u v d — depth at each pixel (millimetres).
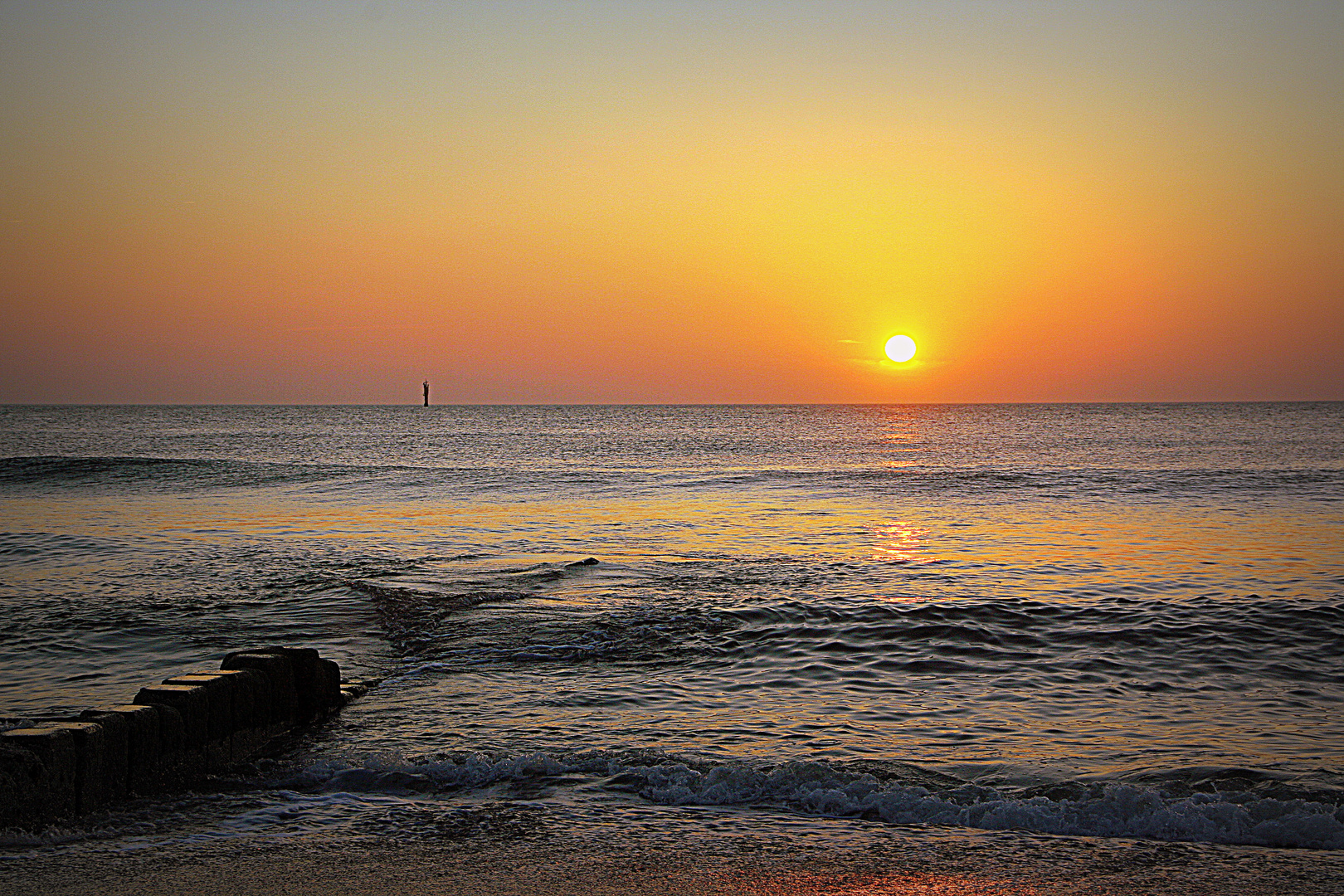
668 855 6066
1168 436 88125
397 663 11391
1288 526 23250
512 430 115875
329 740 8617
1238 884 5641
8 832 5980
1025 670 11055
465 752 8250
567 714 9445
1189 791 7270
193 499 32156
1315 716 9234
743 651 11922
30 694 9859
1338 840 6293
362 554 19594
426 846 6199
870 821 6781
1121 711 9484
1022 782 7504
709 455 65500
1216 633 12438
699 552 20031
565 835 6426
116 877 5602
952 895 5480
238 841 6246
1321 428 104750
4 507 29250
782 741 8609
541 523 25406
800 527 24359
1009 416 164500
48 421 147125
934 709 9602
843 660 11516
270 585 15805
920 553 19781
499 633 12695
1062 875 5766
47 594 15102
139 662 11219
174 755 7309
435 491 35000
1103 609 13828
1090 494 32469
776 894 5496
